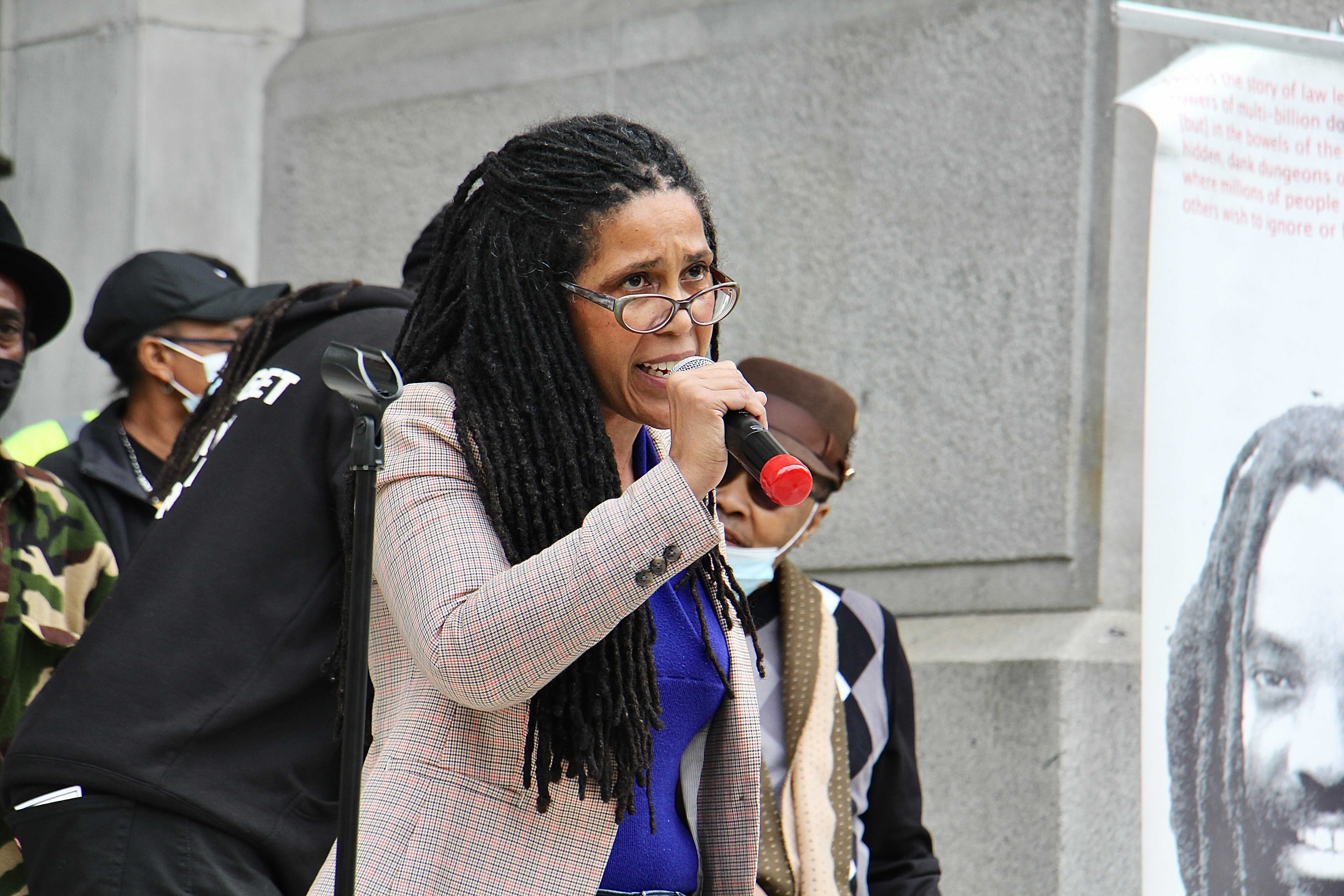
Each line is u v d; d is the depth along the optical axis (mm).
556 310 6219
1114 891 12875
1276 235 10742
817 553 14844
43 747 7418
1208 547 10508
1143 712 10375
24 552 10023
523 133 6602
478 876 5812
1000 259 14055
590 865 5922
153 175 18766
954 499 14078
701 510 5500
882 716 10031
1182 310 10531
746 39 15695
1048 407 13680
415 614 5672
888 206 14711
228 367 8805
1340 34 11305
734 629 6730
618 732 5898
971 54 14391
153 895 7262
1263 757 10508
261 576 7633
